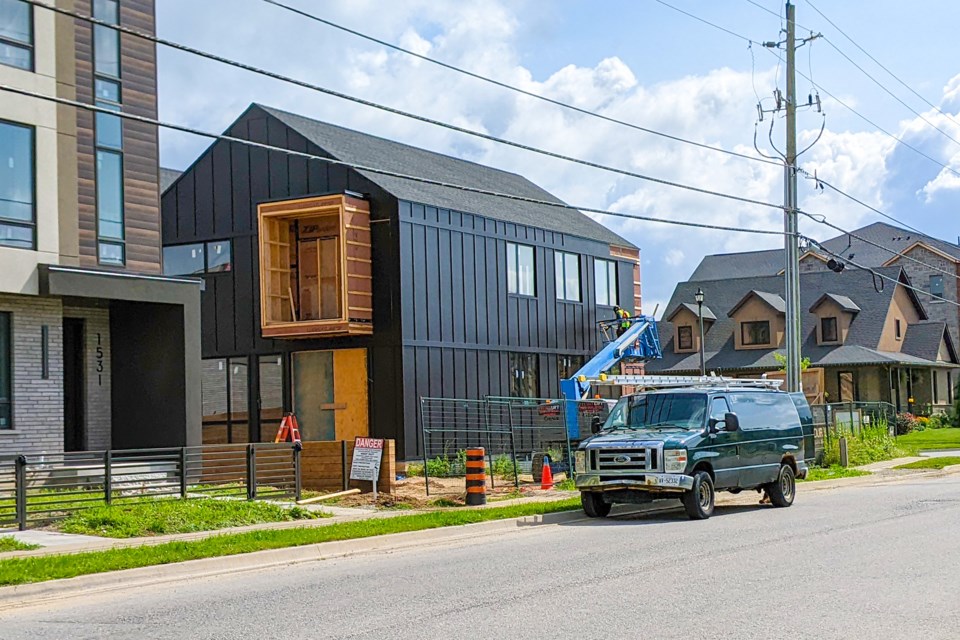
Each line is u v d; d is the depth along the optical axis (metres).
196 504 18.33
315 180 29.12
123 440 22.70
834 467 31.02
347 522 17.25
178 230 31.12
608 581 11.25
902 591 10.29
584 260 35.28
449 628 8.99
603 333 35.72
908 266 67.94
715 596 10.18
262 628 9.27
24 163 19.91
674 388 20.42
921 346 54.78
